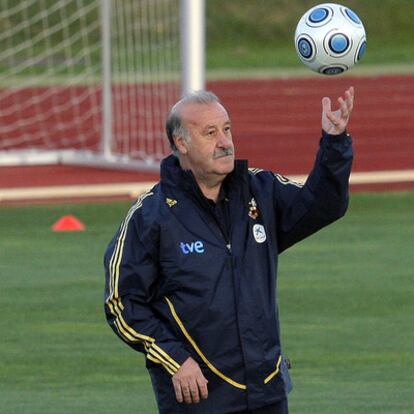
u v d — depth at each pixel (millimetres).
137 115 64750
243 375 17125
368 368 28047
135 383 27141
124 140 63875
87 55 102938
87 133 75875
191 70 50344
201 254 17062
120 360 28922
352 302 34062
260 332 17156
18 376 27688
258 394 17141
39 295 35156
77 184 54031
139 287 17250
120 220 46438
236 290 17078
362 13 134250
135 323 17172
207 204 17156
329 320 32250
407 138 72562
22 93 92438
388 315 32719
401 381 26969
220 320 17031
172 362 16859
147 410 24953
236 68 115812
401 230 44188
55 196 51219
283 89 99688
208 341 17078
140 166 57094
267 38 128750
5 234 44125
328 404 25203
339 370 27906
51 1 105188
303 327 31547
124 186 51938
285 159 64000
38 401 25703
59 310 33469
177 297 17156
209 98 17328
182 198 17234
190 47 50281
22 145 71375
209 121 17109
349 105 17094
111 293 17312
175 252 17078
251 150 67750
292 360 28672
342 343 30031
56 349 29781
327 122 17406
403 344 29969
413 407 24953
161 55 61375
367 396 25797
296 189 17734
